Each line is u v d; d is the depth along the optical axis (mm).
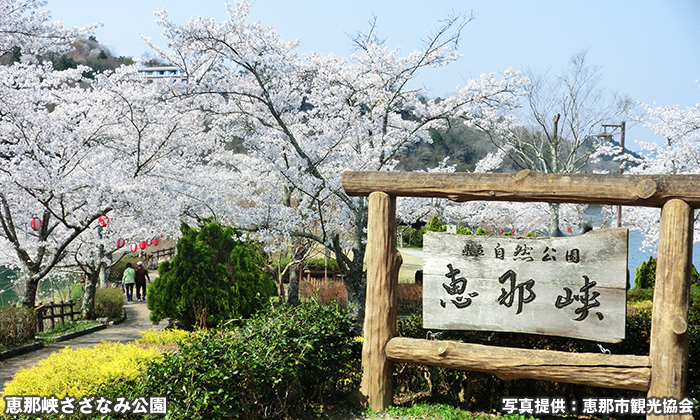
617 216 19656
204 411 3881
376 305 5203
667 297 4262
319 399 5305
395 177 5195
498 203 21578
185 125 12086
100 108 11523
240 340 4633
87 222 11062
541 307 4777
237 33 9609
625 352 5180
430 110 11547
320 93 12516
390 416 5012
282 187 14133
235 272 11039
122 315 15445
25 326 10406
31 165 10094
